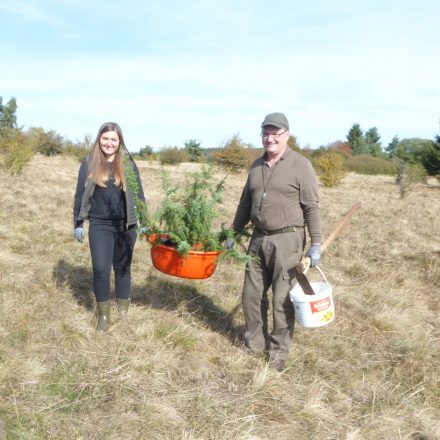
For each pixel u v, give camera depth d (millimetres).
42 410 2729
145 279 5164
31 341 3516
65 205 9430
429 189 22828
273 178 3275
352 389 3355
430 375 3553
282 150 3277
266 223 3334
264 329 3643
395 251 7375
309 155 31078
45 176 15445
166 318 4141
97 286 3762
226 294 5004
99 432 2615
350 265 6531
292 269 3348
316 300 3135
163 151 31938
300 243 3367
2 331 3555
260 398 3082
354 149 55344
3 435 2494
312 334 4137
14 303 4109
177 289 4957
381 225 9953
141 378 3180
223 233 3617
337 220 10703
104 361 3350
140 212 3689
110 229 3785
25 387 2926
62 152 29047
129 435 2615
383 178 31641
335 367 3633
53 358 3346
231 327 4219
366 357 3861
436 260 6746
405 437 2807
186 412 2875
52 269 5145
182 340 3697
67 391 2949
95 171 3625
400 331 4328
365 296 5320
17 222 7363
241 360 3512
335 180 22516
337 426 2895
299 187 3271
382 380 3514
